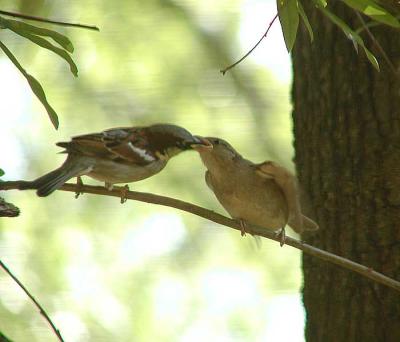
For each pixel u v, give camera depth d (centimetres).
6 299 1299
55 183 770
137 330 1458
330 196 794
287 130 1550
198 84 1559
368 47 792
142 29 1556
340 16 805
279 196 840
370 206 779
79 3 1539
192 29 1563
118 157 842
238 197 847
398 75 763
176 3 1566
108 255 1516
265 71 1570
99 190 777
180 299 1508
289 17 624
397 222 770
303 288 818
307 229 808
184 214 1547
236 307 1502
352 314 779
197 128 1542
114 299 1478
